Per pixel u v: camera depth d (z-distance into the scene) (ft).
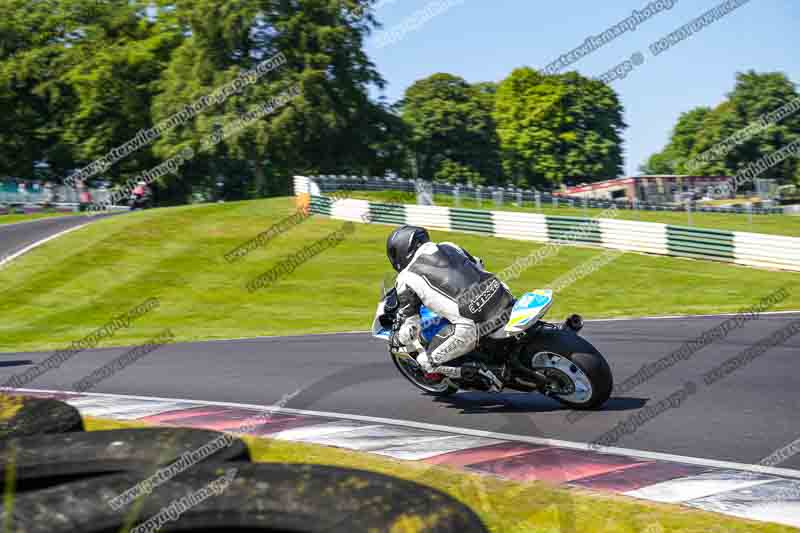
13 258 69.62
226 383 26.45
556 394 18.61
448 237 79.15
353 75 136.56
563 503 11.95
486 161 181.98
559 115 197.26
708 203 145.79
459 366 19.26
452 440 16.80
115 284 61.21
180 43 152.56
